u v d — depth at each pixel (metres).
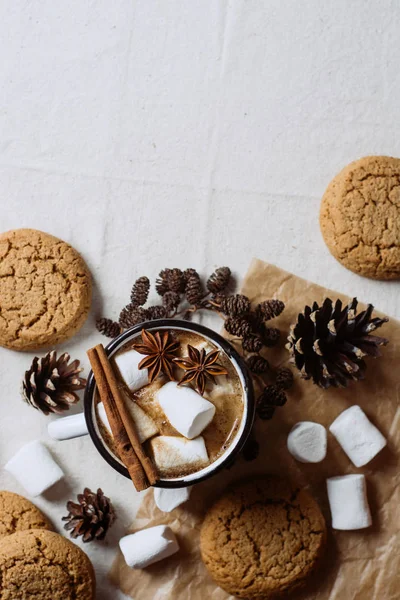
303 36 0.58
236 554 0.55
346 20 0.58
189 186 0.58
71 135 0.58
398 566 0.56
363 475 0.56
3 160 0.58
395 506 0.56
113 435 0.51
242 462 0.57
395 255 0.56
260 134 0.58
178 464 0.51
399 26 0.58
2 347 0.58
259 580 0.55
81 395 0.57
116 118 0.58
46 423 0.58
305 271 0.57
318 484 0.57
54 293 0.57
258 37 0.58
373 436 0.55
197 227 0.58
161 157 0.58
